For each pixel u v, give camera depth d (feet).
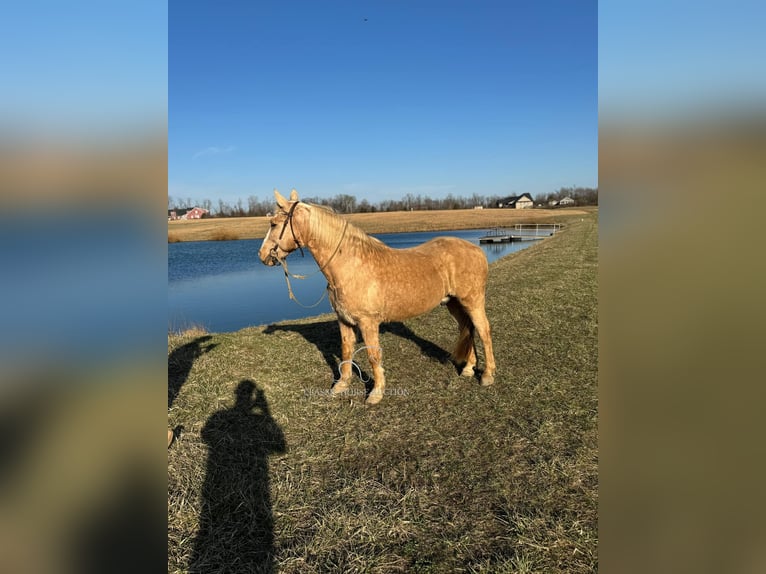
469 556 7.44
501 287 32.32
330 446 11.21
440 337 20.61
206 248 117.60
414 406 13.28
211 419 12.73
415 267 13.28
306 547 7.73
